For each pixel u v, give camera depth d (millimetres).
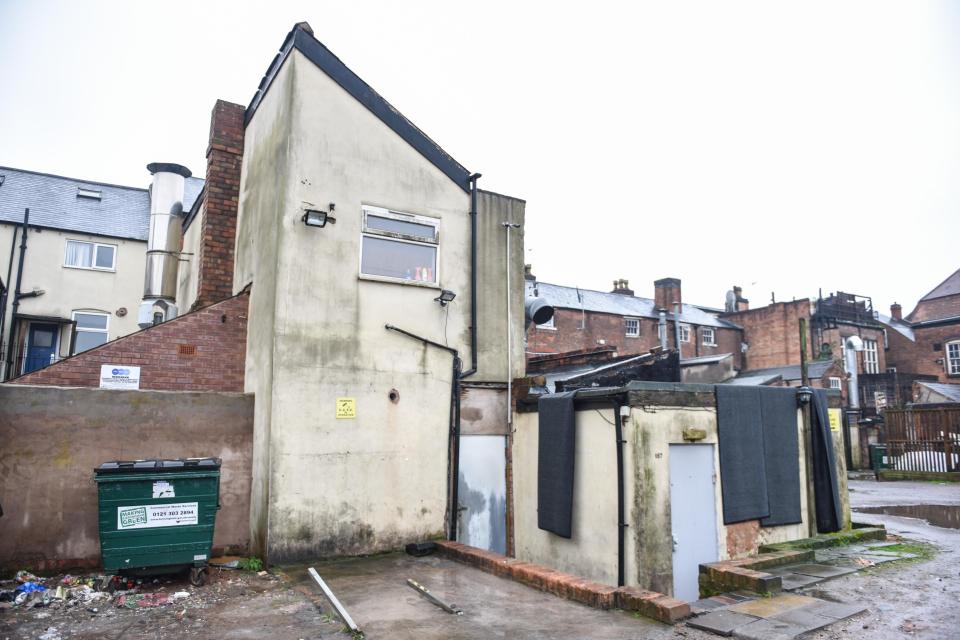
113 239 22641
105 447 7520
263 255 8852
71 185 23844
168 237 12633
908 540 10055
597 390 8461
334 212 8703
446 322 9648
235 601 6312
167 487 6672
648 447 7934
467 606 6160
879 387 37500
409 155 9602
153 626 5516
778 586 6703
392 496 8711
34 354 21109
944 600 6395
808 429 9930
